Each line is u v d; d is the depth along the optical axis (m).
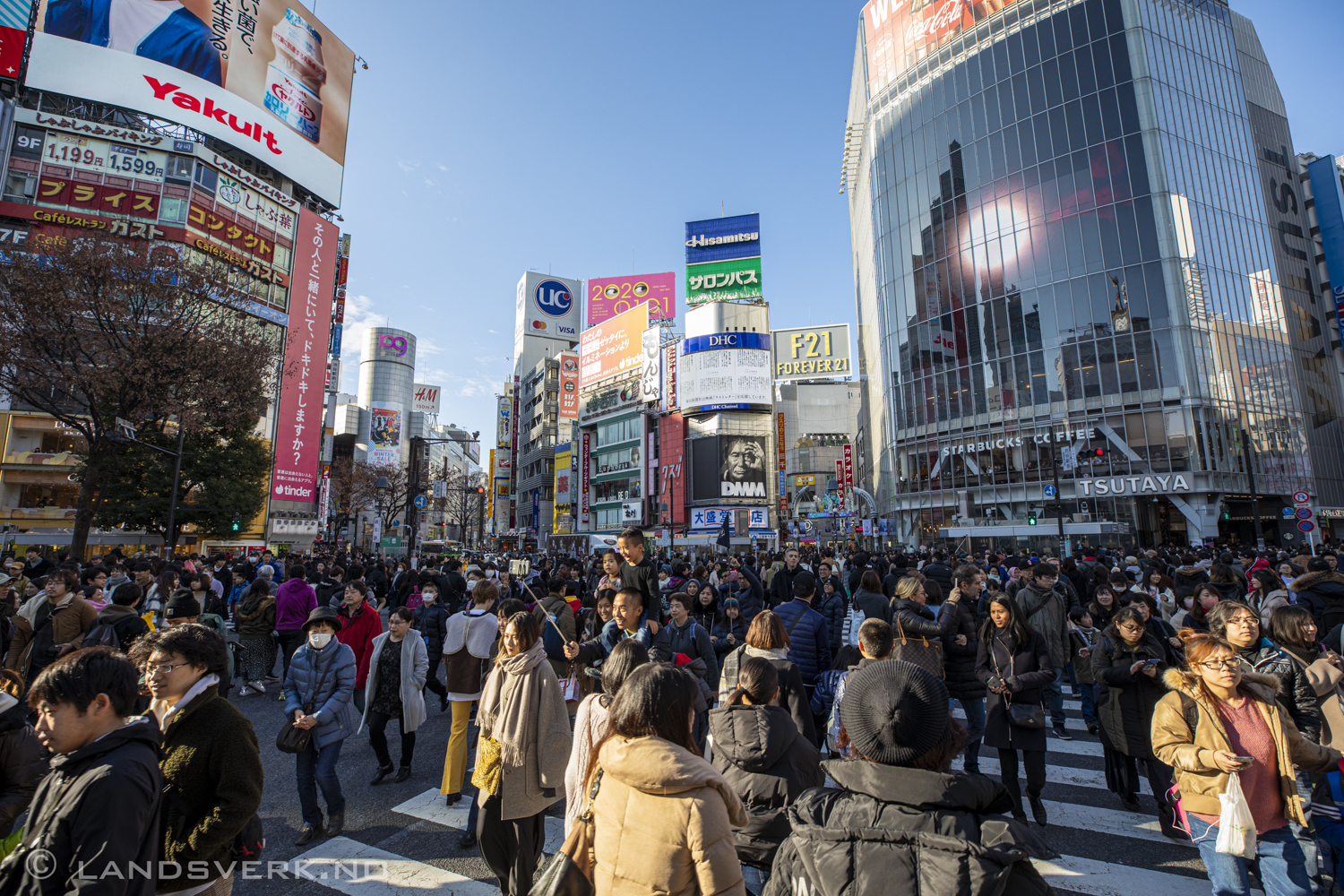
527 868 3.89
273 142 41.78
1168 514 38.50
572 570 13.95
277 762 7.00
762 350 51.03
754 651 4.38
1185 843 4.86
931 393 46.09
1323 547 17.11
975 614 6.55
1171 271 36.44
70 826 2.15
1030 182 41.53
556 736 4.02
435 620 9.17
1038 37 42.22
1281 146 44.81
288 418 40.12
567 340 86.69
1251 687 3.42
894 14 51.00
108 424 21.25
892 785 1.94
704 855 2.07
